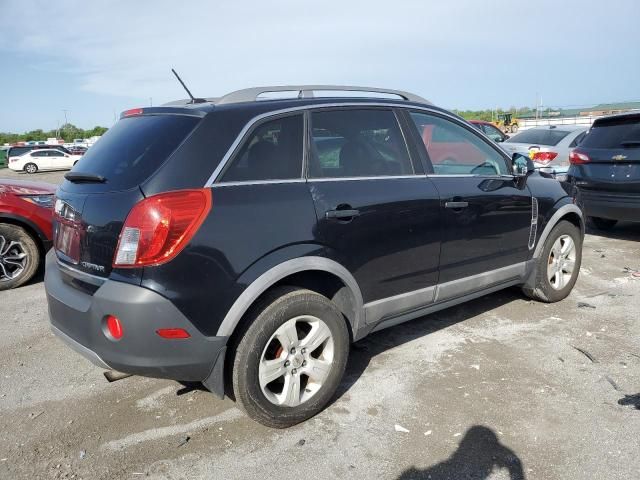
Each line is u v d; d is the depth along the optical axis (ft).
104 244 8.78
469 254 12.97
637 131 22.61
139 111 10.70
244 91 10.45
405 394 11.10
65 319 9.46
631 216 22.82
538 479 8.49
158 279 8.36
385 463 8.95
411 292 11.83
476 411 10.41
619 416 10.14
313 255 9.77
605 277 18.98
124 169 9.25
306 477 8.64
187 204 8.57
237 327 9.32
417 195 11.60
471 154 13.70
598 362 12.34
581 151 24.49
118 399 11.18
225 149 9.25
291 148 10.10
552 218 15.21
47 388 11.69
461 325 14.67
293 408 9.90
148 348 8.49
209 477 8.68
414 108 12.59
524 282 15.39
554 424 9.92
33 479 8.68
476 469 8.74
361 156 11.13
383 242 10.95
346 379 11.78
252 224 9.09
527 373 11.89
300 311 9.71
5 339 14.37
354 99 11.43
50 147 112.16
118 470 8.89
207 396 11.23
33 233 19.10
